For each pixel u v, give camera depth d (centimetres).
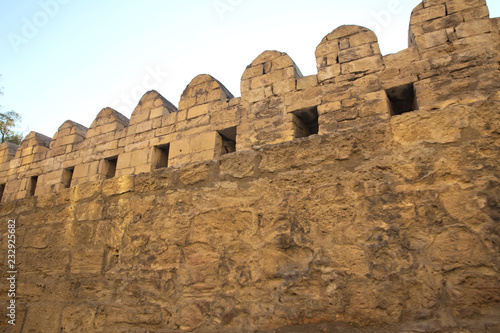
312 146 214
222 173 241
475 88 514
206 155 723
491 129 171
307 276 189
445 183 172
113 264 262
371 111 577
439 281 160
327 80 638
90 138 963
